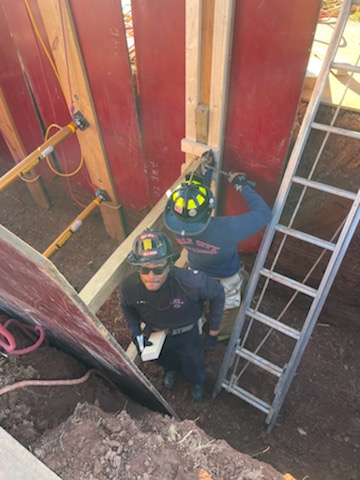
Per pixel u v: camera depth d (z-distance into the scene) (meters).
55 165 4.92
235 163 3.09
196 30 2.34
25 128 4.62
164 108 3.18
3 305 2.16
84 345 1.91
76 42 3.09
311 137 2.66
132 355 3.22
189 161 3.19
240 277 3.02
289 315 4.04
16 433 1.74
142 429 1.90
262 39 2.26
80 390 2.16
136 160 3.91
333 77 2.64
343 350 3.78
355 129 2.49
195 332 2.64
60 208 5.71
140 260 1.93
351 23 3.09
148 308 2.32
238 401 3.45
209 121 2.79
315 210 3.11
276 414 3.12
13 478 1.28
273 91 2.48
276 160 2.88
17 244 0.99
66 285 1.13
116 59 3.04
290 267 3.81
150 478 1.55
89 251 5.25
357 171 2.68
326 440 3.20
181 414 3.40
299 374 3.62
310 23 2.08
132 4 2.60
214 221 2.39
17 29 3.38
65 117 4.05
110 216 4.90
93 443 1.64
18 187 5.86
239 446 3.21
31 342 2.31
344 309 3.79
